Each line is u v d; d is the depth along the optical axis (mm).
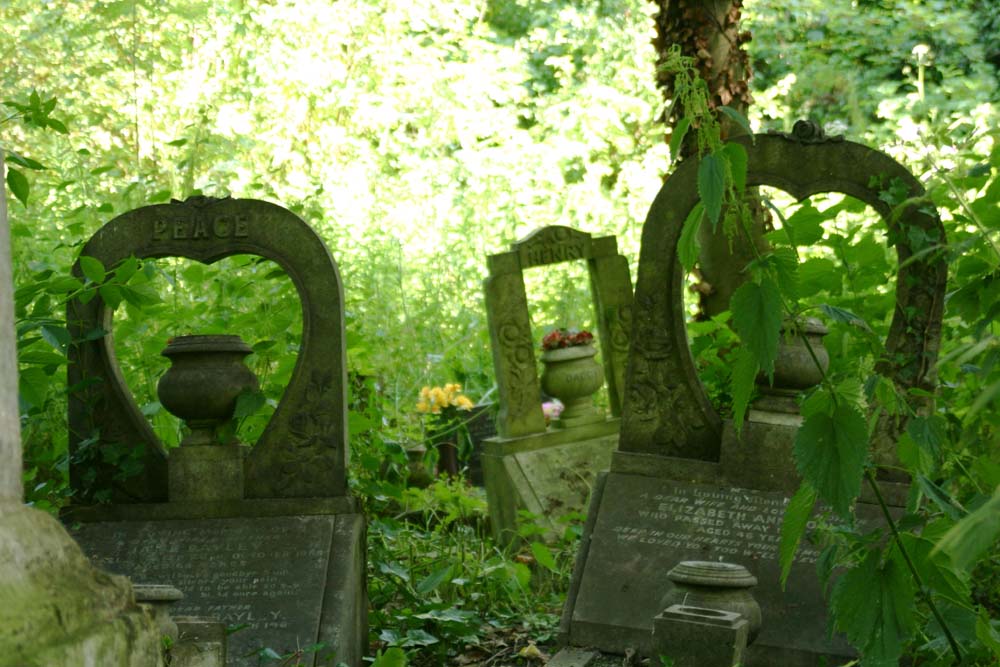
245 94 12703
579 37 15281
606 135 14188
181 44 11273
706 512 4801
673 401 5020
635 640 4547
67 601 1727
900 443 2762
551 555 5828
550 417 8469
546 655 4836
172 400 4844
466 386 9672
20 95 9133
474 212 12242
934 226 4676
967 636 2717
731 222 2559
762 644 4344
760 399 4938
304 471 4875
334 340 4918
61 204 7246
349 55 13742
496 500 7180
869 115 13461
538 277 11070
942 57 14711
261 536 4734
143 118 10227
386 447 5836
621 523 4855
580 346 7398
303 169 12211
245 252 5000
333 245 9602
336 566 4598
